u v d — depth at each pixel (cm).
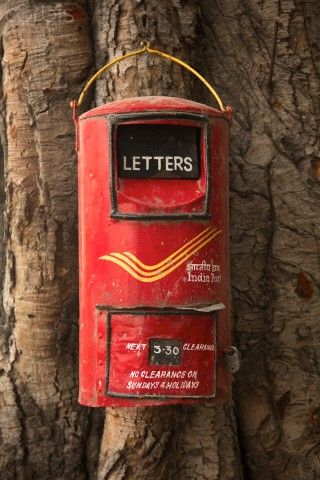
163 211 263
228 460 322
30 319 326
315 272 342
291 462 334
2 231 361
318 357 338
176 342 259
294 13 355
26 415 321
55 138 332
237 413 338
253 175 346
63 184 330
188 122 268
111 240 266
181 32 338
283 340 338
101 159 271
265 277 343
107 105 274
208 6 362
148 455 302
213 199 273
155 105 265
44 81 333
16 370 326
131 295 261
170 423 306
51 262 327
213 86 356
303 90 353
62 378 325
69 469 321
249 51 357
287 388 336
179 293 262
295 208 345
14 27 337
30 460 319
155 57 327
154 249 262
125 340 260
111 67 329
